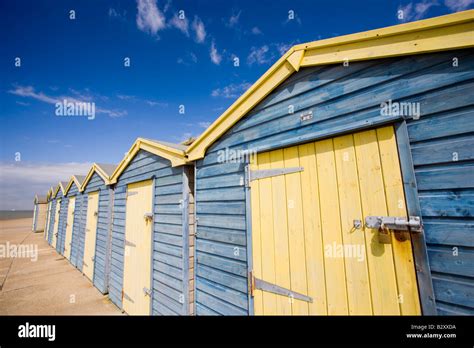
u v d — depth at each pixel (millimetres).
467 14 1372
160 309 3629
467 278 1309
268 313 2209
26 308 4867
